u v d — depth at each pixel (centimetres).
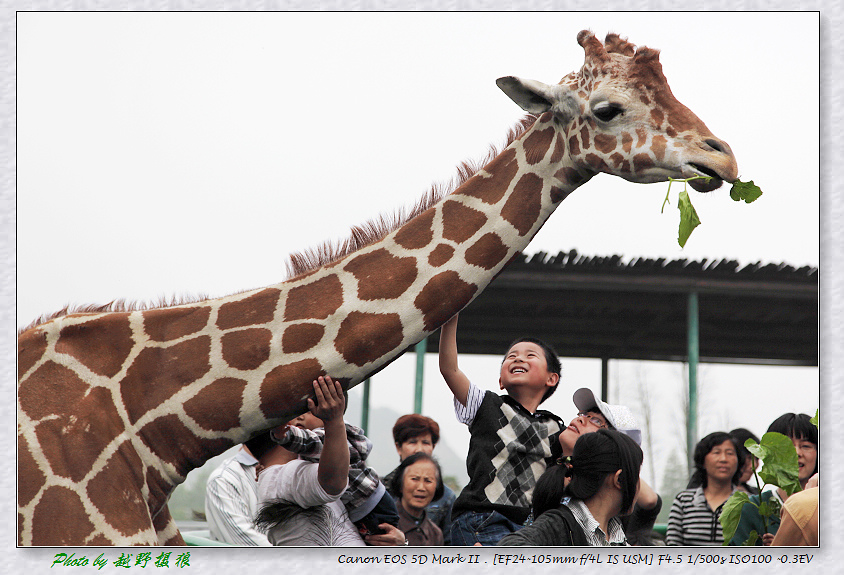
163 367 341
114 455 327
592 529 302
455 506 392
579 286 923
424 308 351
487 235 362
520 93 371
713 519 482
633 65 357
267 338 342
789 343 1305
